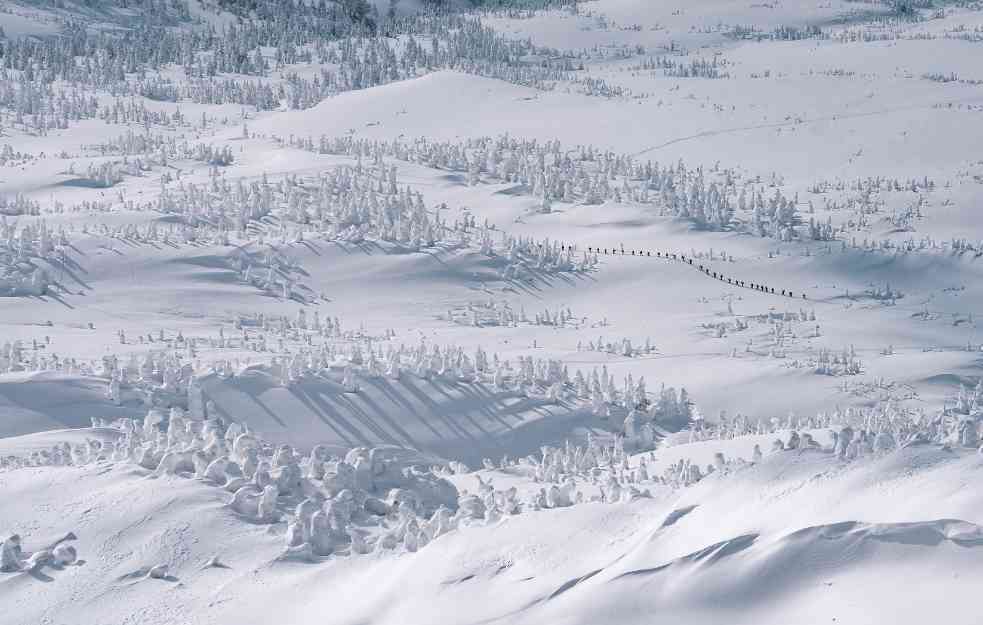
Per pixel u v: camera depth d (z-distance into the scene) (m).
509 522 45.06
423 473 68.44
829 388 176.12
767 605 33.94
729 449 88.50
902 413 135.75
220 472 58.66
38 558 49.00
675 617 34.69
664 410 154.38
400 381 156.00
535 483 78.19
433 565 42.62
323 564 47.66
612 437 146.12
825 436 87.44
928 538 33.78
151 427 73.44
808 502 38.78
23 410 127.44
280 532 51.41
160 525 51.94
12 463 71.69
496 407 153.00
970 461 38.41
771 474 41.59
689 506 41.50
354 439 140.12
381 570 44.41
